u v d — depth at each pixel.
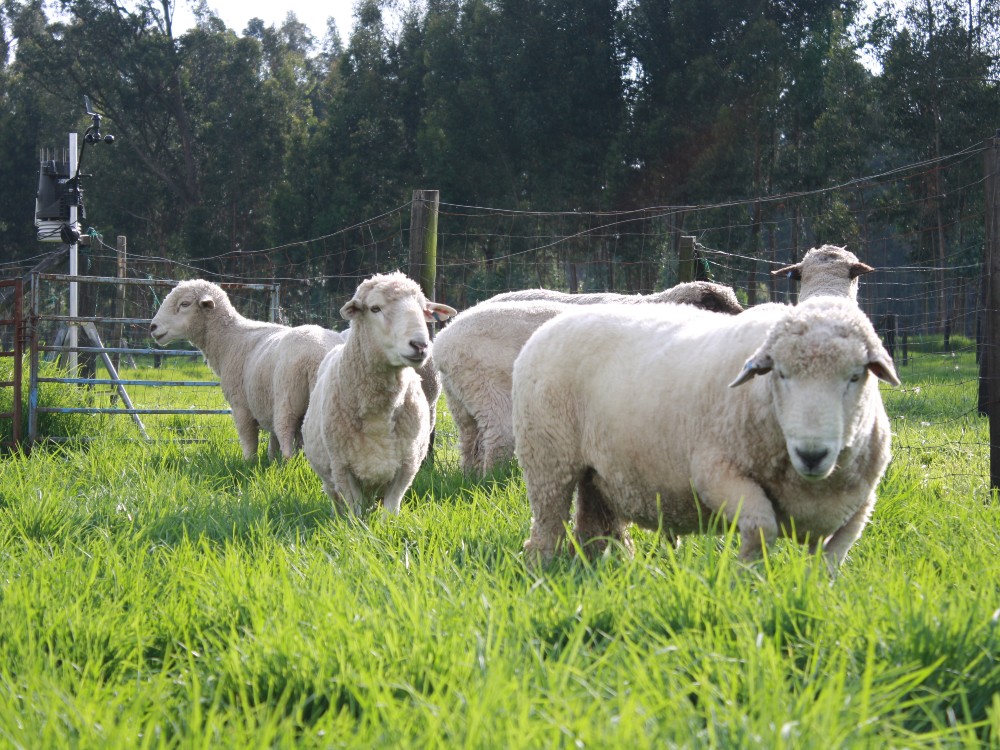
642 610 3.30
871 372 3.91
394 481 6.84
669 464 4.50
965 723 2.62
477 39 40.91
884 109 38.22
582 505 5.26
